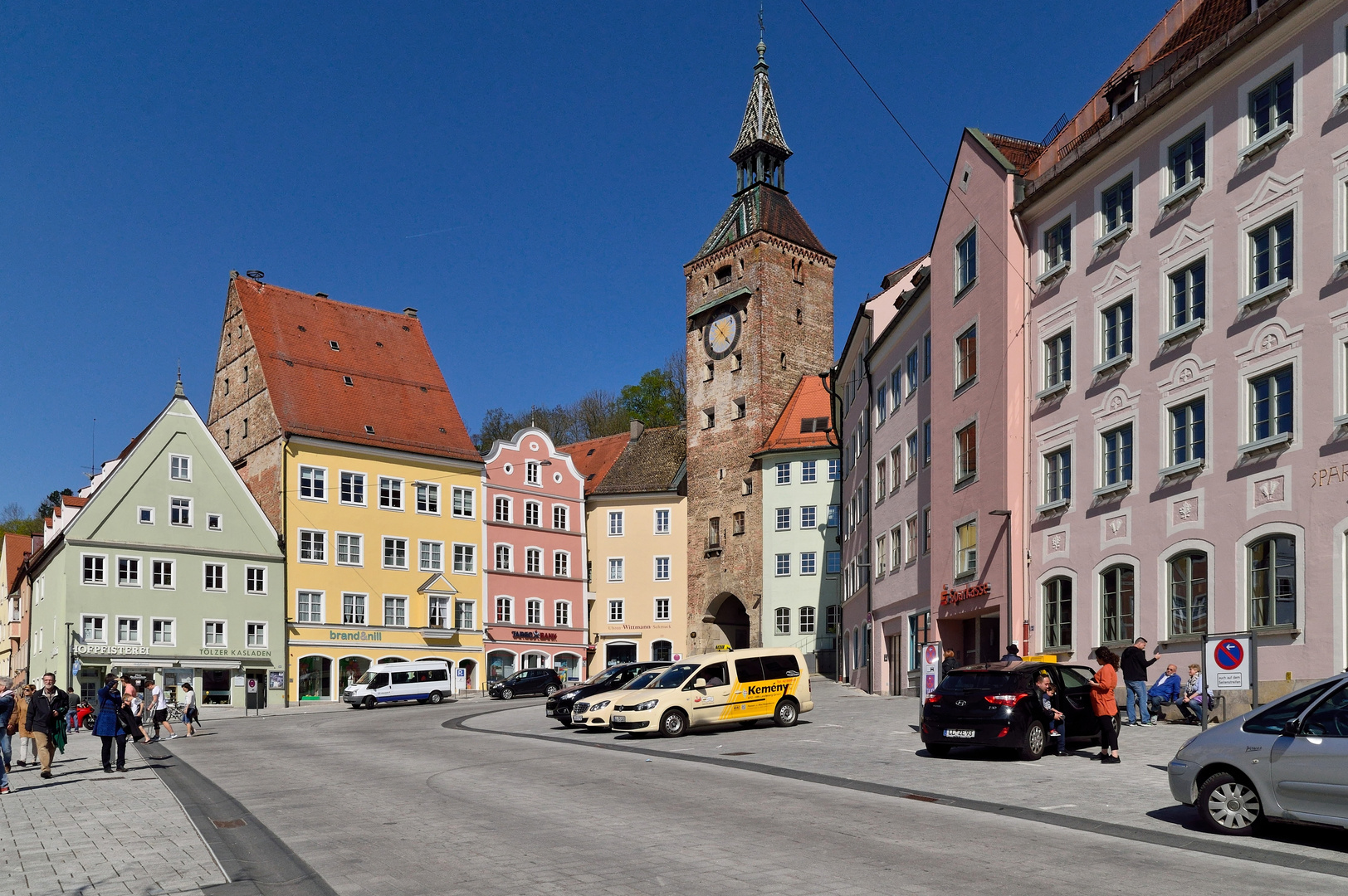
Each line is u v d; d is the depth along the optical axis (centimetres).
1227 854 1166
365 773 2053
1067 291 3091
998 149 3450
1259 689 2328
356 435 6650
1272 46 2423
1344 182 2228
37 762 2598
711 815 1440
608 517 8050
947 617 3656
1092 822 1360
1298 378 2303
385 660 6512
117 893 1080
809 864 1120
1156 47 3231
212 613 5897
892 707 3516
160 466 5850
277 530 6262
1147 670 2675
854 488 5622
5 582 7694
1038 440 3177
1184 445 2638
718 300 7888
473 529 7044
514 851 1209
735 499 7631
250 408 6719
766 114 8131
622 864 1131
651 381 9694
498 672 7056
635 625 7881
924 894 986
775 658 2981
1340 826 1160
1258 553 2391
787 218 8044
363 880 1090
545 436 7538
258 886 1086
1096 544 2891
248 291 7006
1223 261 2536
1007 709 1989
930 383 4009
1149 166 2797
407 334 7612
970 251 3609
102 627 5547
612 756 2306
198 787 1936
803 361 7894
